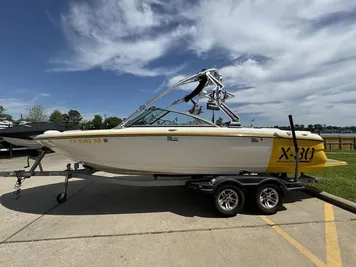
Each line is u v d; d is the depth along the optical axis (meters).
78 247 2.52
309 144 4.00
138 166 3.78
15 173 3.95
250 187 3.52
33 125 4.80
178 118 3.83
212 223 3.20
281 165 3.93
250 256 2.35
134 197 4.43
